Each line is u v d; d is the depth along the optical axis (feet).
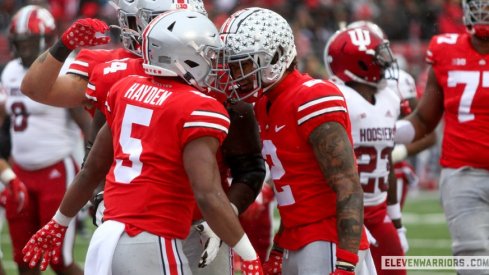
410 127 72.95
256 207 77.10
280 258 54.95
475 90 68.08
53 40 87.92
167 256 48.08
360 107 69.62
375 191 70.38
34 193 85.66
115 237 48.11
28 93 58.49
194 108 47.55
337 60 70.64
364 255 53.01
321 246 51.16
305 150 50.96
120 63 57.36
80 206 54.13
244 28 50.98
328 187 51.26
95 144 52.90
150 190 48.16
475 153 67.77
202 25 49.98
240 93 52.24
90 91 57.41
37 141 85.05
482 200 67.67
